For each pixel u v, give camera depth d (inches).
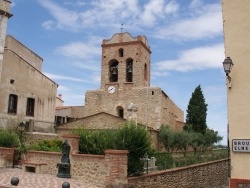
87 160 609.3
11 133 864.9
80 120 1314.0
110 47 1717.5
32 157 728.3
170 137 1316.4
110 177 556.1
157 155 807.7
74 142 651.5
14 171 685.3
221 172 1066.1
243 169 401.1
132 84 1617.9
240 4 442.0
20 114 1137.4
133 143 616.7
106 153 574.6
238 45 432.1
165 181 684.7
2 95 1081.4
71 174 631.8
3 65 1097.4
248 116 410.3
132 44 1664.6
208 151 1309.1
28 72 1193.4
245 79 419.8
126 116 1576.0
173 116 1818.4
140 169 621.3
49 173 681.0
